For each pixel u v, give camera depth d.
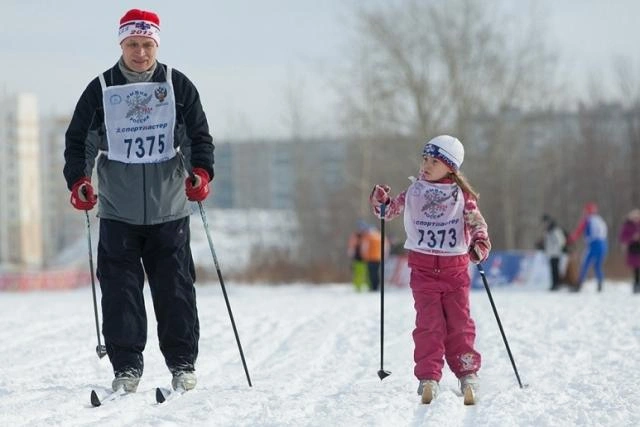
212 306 40.22
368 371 20.41
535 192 123.62
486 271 66.06
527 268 65.12
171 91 16.12
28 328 30.00
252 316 34.00
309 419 13.91
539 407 15.22
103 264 16.11
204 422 13.40
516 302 39.97
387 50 109.81
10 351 23.80
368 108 111.19
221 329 29.41
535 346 23.88
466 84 109.62
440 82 109.81
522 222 121.88
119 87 16.03
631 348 23.25
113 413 14.02
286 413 14.26
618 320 29.89
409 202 16.28
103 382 18.08
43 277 92.44
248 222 145.25
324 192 132.50
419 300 16.16
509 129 110.56
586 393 16.50
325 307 39.09
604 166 137.88
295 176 133.12
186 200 16.44
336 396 15.99
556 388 17.23
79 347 24.77
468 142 109.62
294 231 129.75
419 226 16.16
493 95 109.75
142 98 16.05
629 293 53.31
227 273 89.81
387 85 110.44
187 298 16.36
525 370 19.86
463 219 16.06
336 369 20.78
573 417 14.36
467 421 14.27
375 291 64.12
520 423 14.07
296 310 37.19
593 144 137.62
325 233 126.38
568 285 58.88
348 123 112.00
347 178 114.62
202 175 16.03
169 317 16.28
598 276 56.19
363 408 14.77
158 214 16.08
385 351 24.03
